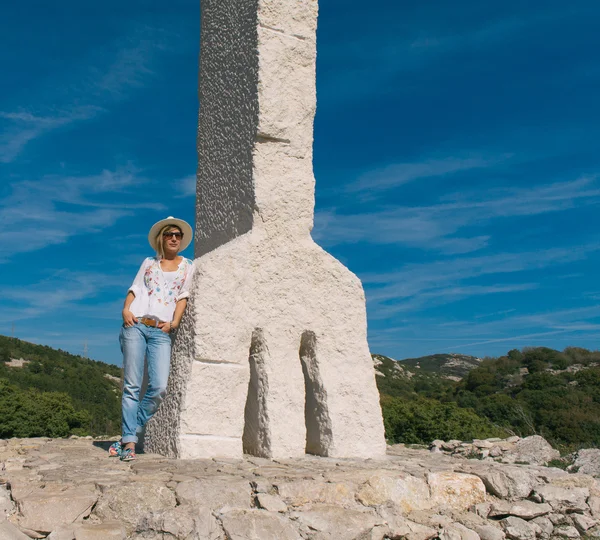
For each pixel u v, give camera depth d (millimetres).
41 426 17688
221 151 5703
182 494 3523
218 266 4875
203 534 3309
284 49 5355
